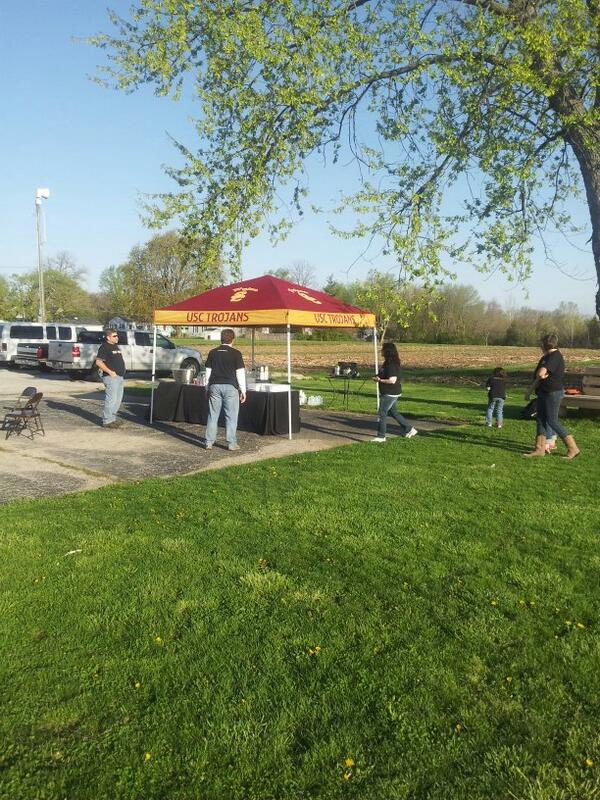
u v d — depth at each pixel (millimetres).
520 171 14773
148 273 70188
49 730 2895
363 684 3291
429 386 23562
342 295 78125
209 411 10219
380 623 3955
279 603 4211
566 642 3760
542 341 9570
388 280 15141
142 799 2506
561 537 5656
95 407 15297
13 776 2590
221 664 3441
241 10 13977
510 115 14922
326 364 37594
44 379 23406
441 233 15258
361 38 14172
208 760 2725
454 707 3123
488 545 5422
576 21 12703
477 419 14219
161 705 3076
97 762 2693
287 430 11953
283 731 2918
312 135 15750
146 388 20391
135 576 4609
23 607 4059
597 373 13719
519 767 2699
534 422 13641
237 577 4652
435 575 4742
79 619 3902
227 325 11656
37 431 11555
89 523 5883
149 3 13750
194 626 3848
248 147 15484
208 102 14805
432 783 2611
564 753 2801
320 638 3746
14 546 5164
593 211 15047
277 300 11430
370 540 5469
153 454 9727
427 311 15406
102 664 3420
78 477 8086
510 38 13000
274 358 42969
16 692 3146
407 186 15672
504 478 8000
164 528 5773
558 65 13570
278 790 2568
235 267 16453
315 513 6277
